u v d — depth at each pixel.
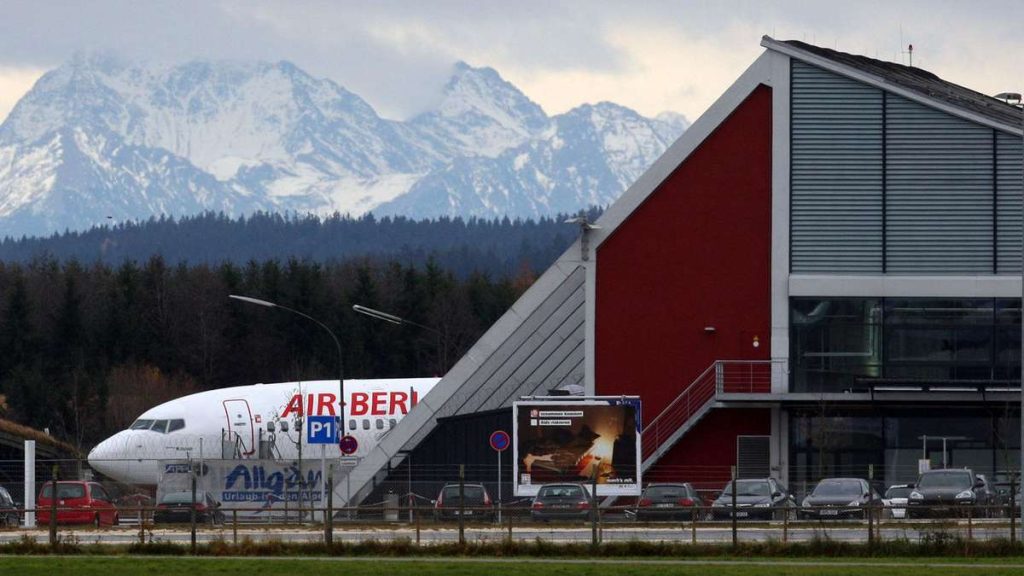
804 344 187.38
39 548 125.44
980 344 185.50
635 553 121.38
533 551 122.06
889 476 185.25
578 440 177.12
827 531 133.62
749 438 187.12
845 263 187.62
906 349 186.12
